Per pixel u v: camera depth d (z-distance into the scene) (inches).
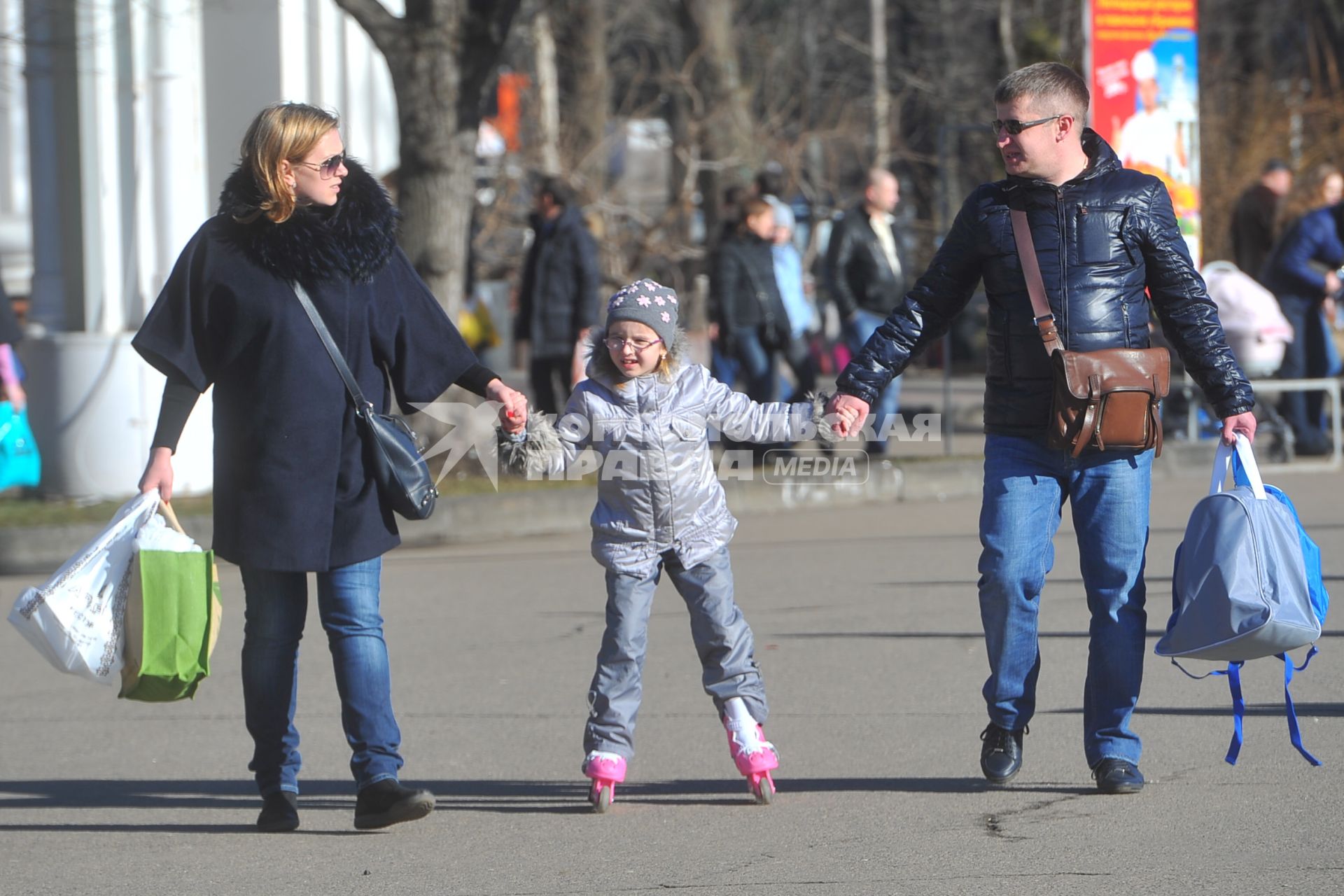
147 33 1860.2
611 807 792.3
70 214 1857.8
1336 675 972.6
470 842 746.2
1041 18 3444.9
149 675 727.1
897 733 901.2
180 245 1877.5
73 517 1642.5
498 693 1036.5
